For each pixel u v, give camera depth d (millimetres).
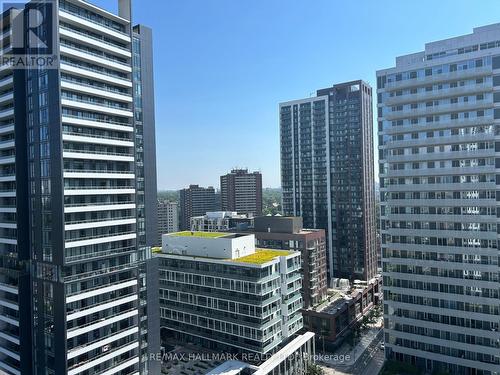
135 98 82438
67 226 66750
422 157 95438
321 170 187000
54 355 68625
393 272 98938
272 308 95438
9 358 78625
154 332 83875
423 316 94625
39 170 70125
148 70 86125
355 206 177375
